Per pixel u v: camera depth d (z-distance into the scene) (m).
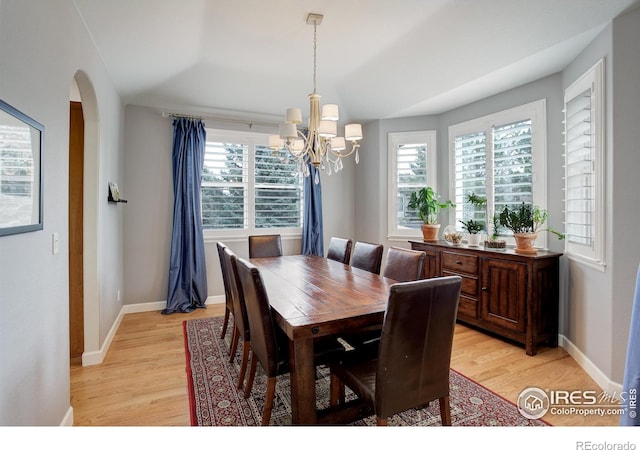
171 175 4.14
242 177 4.55
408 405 1.50
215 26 2.76
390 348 1.41
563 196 3.07
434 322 1.50
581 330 2.66
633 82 2.14
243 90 3.96
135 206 3.98
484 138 3.79
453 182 4.18
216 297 4.40
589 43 2.52
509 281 3.02
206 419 1.95
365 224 4.96
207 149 4.36
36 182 1.51
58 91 1.82
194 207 4.12
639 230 2.13
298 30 2.85
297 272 2.73
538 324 2.85
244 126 4.54
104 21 2.36
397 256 2.60
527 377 2.45
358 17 2.66
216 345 3.04
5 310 1.27
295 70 3.63
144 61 3.07
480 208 3.84
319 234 4.80
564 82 2.98
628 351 0.95
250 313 1.99
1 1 1.23
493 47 2.79
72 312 2.82
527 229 3.03
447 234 3.83
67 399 1.91
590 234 2.50
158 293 4.11
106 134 3.01
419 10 2.58
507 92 3.53
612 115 2.23
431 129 4.42
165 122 4.12
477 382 2.37
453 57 3.06
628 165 2.17
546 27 2.45
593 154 2.43
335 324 1.62
